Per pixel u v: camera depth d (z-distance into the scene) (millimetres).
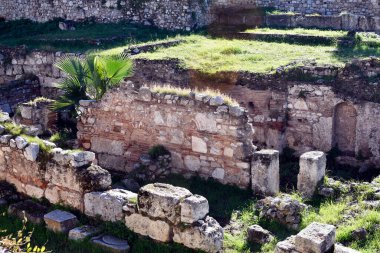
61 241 10766
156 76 20172
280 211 11617
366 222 10852
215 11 26672
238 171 13617
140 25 26641
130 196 10922
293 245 9352
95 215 11039
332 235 9289
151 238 10375
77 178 11195
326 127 17406
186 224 9992
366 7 26625
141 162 14352
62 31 27359
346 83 17188
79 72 17844
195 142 14141
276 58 20328
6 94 22547
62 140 16500
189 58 20734
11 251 9062
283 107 17969
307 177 13094
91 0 27562
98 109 15516
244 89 18531
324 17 25125
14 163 12250
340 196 12719
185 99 14117
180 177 14367
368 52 20344
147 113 14750
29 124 17859
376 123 16750
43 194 11812
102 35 24984
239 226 11648
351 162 17125
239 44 22953
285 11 27875
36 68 23812
